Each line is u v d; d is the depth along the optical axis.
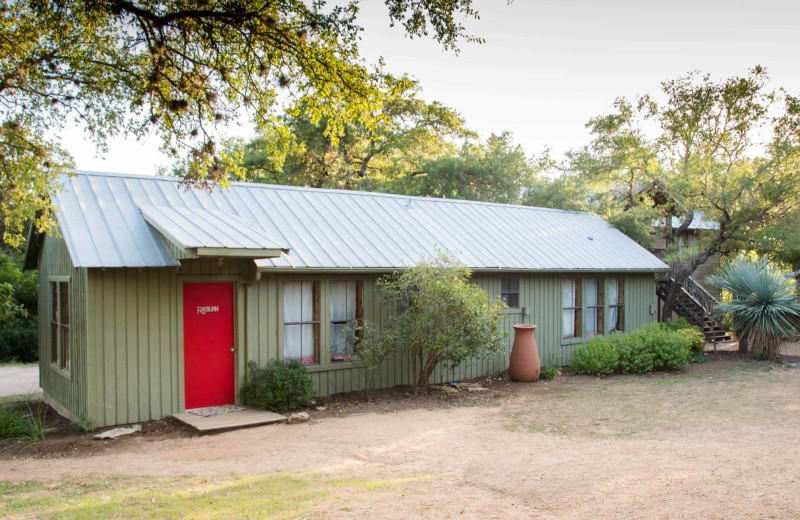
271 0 7.40
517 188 33.53
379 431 9.34
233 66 8.45
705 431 9.01
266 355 11.50
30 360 21.62
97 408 9.65
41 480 6.96
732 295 19.42
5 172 9.72
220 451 8.22
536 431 9.34
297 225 13.16
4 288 16.12
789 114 20.05
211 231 10.34
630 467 6.66
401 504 5.57
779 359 17.53
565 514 5.20
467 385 13.67
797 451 7.22
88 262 9.44
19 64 8.10
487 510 5.38
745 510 4.99
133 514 5.46
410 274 12.12
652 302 19.33
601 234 19.95
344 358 12.59
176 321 10.52
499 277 15.24
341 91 8.39
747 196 20.97
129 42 8.30
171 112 8.48
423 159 35.25
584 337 17.33
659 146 23.20
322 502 5.64
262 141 30.17
